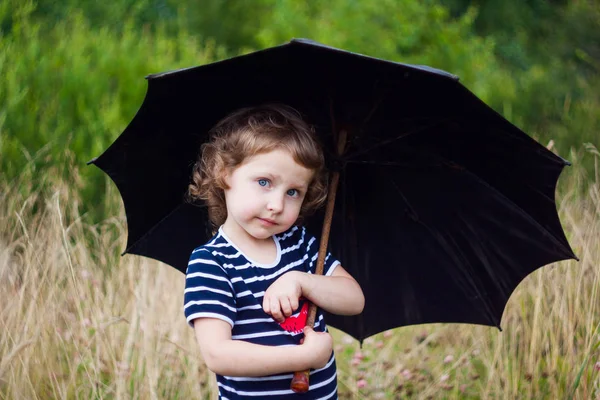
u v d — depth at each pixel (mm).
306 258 2078
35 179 4484
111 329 3246
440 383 3270
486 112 1783
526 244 2174
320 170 2033
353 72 1848
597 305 3287
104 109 5363
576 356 3104
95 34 6438
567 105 7895
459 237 2254
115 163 2076
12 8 6199
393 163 2186
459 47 8586
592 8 10969
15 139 4746
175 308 3541
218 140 1971
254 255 1956
